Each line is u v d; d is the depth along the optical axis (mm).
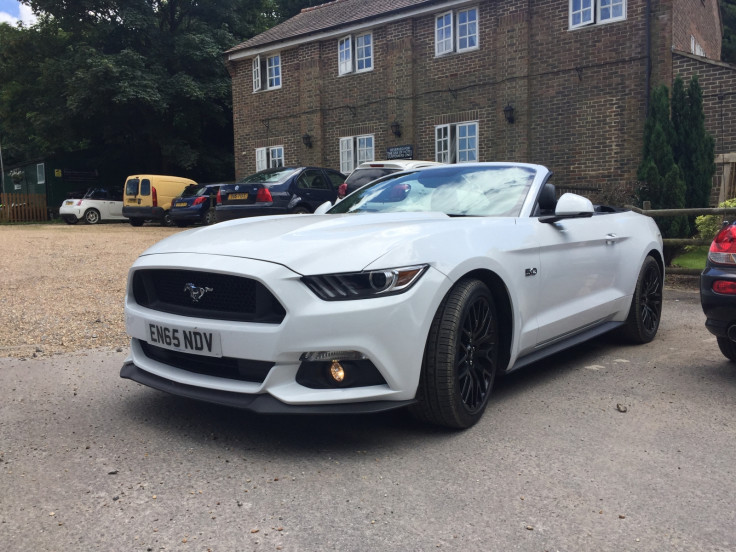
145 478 2578
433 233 3053
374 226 3137
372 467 2693
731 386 3857
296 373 2742
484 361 3289
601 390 3791
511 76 14562
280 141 19891
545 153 14320
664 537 2133
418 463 2732
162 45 25516
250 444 2953
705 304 3863
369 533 2154
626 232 4727
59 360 4414
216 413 3377
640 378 4051
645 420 3268
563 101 13984
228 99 26688
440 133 16203
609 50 13273
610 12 13234
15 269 8461
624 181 13250
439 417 3018
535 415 3348
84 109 24141
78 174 28078
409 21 16406
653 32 12742
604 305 4355
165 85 23969
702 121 9766
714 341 5098
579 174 13867
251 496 2424
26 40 27344
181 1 26703
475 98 15430
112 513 2287
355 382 2758
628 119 13133
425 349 2934
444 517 2264
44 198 26297
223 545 2078
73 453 2826
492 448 2898
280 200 11656
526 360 3646
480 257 3146
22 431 3092
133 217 19391
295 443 2965
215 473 2629
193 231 3646
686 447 2908
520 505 2354
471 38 15453
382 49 17141
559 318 3854
